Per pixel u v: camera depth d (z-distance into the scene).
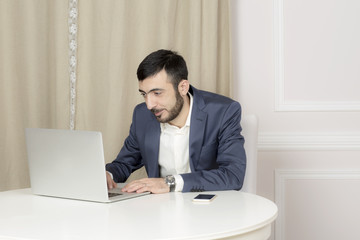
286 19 2.85
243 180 2.05
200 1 2.76
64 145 1.69
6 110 2.63
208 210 1.50
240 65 2.88
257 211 1.49
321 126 2.85
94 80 2.73
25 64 2.67
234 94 2.89
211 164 2.26
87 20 2.70
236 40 2.88
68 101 2.71
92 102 2.73
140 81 2.09
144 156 2.32
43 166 1.78
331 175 2.84
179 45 2.81
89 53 2.71
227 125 2.21
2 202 1.69
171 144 2.29
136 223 1.33
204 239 1.20
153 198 1.74
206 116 2.21
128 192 1.84
